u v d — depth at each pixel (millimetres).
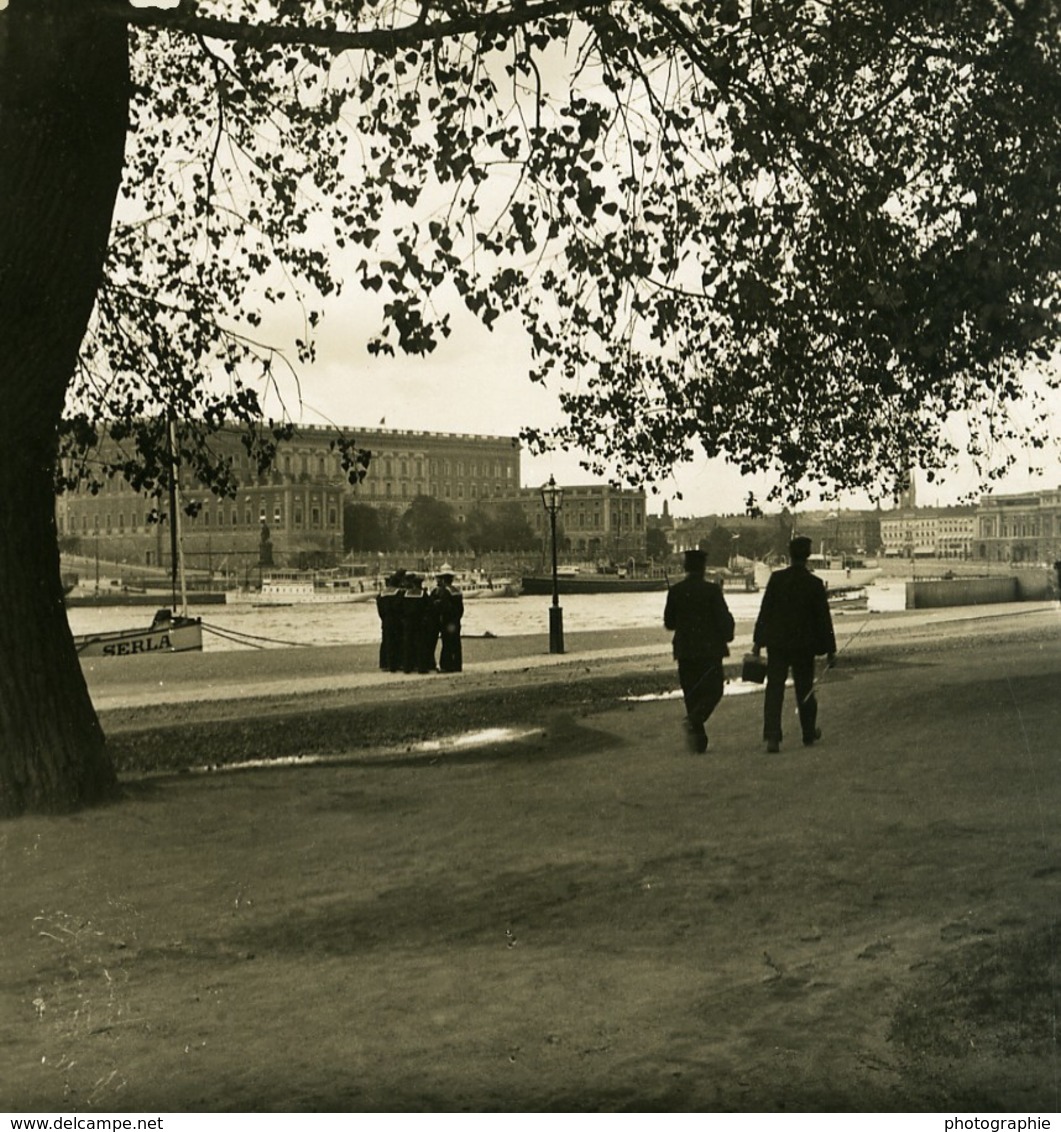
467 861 8320
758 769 11023
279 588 116312
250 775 12594
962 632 27594
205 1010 5594
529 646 33656
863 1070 4469
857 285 10211
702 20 9836
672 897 7098
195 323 15219
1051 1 9211
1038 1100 4098
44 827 9625
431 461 171125
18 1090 4664
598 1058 4793
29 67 9703
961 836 7812
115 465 15383
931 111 10125
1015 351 10328
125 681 25203
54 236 9977
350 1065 4812
